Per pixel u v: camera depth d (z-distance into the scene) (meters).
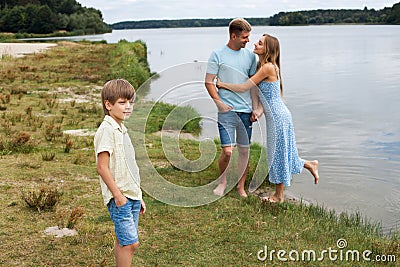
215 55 5.36
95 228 4.61
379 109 14.71
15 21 87.44
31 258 4.01
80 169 6.45
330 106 15.32
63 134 8.73
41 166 6.50
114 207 3.46
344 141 10.40
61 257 4.05
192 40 76.94
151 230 4.65
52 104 11.67
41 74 17.52
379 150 9.50
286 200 6.13
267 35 5.55
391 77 23.02
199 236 4.52
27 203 5.00
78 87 15.02
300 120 12.98
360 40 60.69
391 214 6.01
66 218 4.81
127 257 3.49
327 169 8.00
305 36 78.19
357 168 8.09
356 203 6.38
